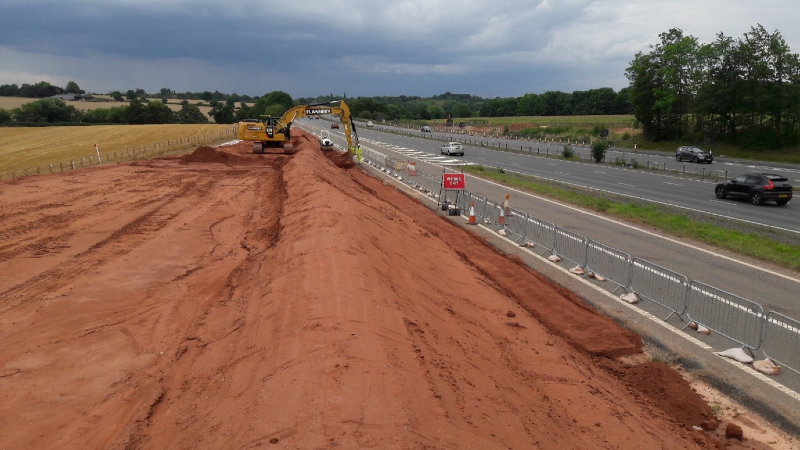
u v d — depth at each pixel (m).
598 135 80.81
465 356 8.55
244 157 40.53
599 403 8.23
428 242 17.50
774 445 7.64
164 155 47.03
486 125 116.62
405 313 9.23
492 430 6.24
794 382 9.24
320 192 19.75
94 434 6.86
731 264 15.95
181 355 9.06
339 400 5.84
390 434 5.31
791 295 13.27
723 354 10.26
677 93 63.19
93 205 22.59
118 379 8.41
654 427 7.79
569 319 12.09
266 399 6.29
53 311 11.16
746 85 53.31
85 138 69.50
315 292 9.41
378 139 77.31
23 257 14.94
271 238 17.05
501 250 18.16
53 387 8.16
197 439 6.09
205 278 13.34
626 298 13.18
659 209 25.58
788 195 27.31
